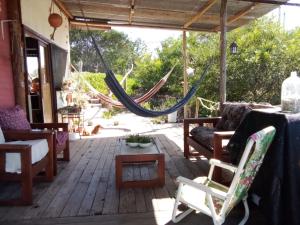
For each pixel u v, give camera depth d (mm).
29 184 2744
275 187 1966
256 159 1960
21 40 4215
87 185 3285
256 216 2469
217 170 3053
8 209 2680
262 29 9156
